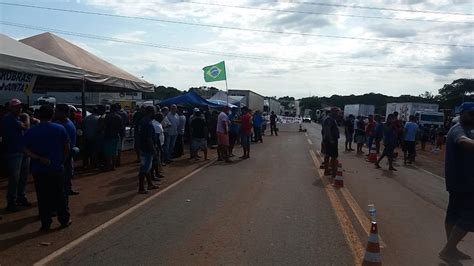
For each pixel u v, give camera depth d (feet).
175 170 48.16
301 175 46.55
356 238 23.22
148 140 34.47
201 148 58.75
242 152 72.13
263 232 24.09
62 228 24.23
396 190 39.29
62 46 53.06
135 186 37.50
